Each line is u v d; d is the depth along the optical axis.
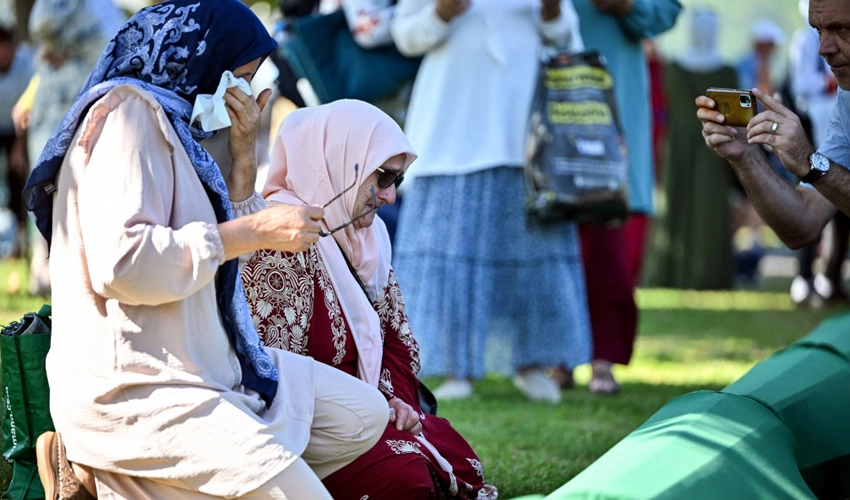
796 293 19.39
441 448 6.88
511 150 11.12
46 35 13.72
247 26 5.79
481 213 11.12
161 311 5.48
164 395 5.45
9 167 18.52
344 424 6.11
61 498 5.66
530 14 11.19
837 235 18.77
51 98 13.95
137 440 5.45
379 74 11.80
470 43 11.07
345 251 6.85
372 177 6.77
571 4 11.52
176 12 5.71
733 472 5.68
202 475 5.43
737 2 78.31
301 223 5.37
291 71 12.12
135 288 5.27
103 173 5.36
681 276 21.12
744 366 13.12
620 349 11.75
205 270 5.28
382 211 12.68
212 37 5.70
